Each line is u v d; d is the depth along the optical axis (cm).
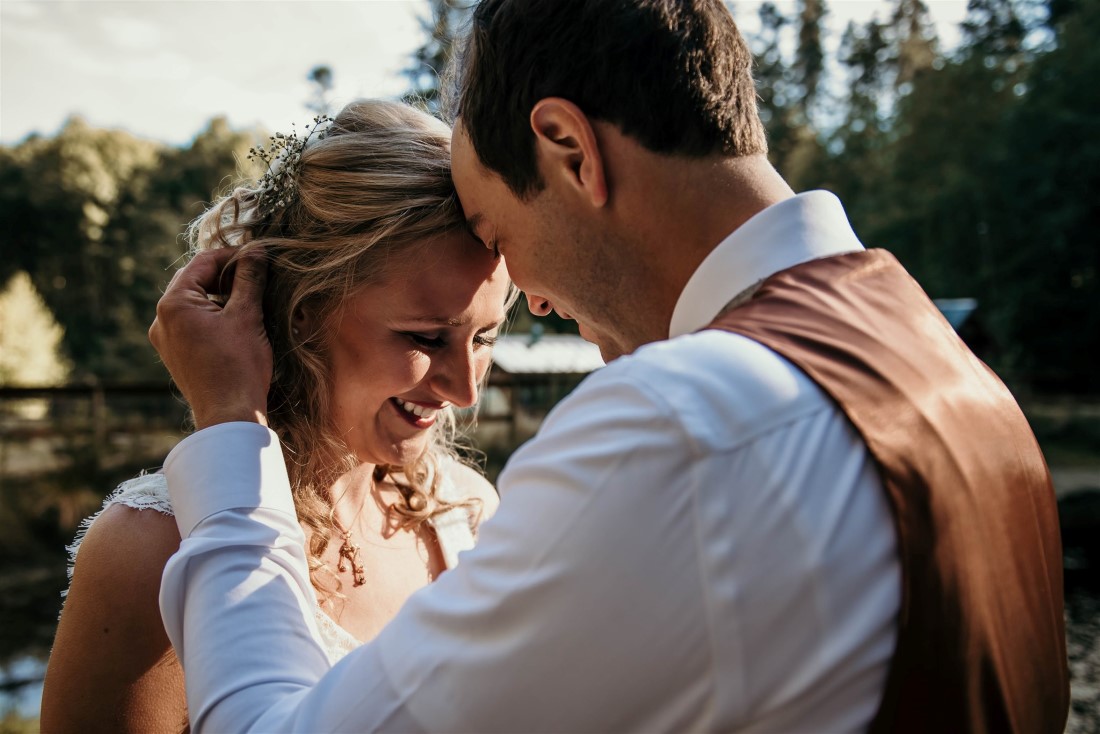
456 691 69
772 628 64
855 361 72
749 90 89
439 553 154
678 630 64
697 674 64
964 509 70
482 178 100
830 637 64
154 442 1327
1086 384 2700
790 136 4381
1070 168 2683
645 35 83
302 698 78
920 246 3161
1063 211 2672
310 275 120
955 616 67
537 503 70
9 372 2300
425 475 151
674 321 88
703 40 84
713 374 69
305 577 94
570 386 1588
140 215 4122
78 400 1959
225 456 96
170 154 4866
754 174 87
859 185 3934
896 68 4828
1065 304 2738
